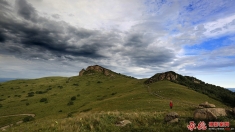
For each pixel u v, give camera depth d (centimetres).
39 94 11319
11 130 1675
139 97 6300
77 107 7412
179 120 1504
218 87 14012
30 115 6875
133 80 15225
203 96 6988
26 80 18550
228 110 1802
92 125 1391
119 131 1256
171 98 5697
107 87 12506
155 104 4206
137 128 1280
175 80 11375
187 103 4681
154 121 1551
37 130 1431
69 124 1509
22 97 10594
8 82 17088
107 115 1775
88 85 13988
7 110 7731
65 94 10694
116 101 6088
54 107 7756
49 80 18862
